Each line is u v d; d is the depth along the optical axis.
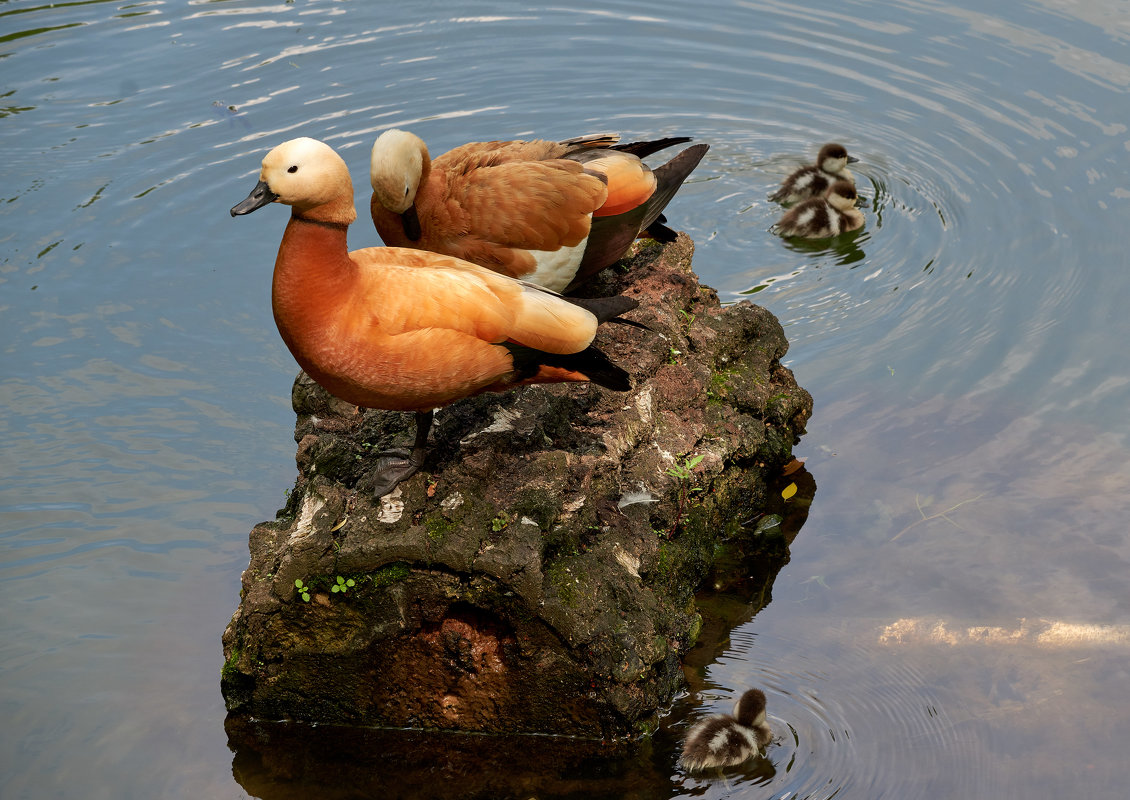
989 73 12.76
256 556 6.43
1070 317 9.51
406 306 5.42
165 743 6.05
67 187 11.21
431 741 6.17
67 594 7.00
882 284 10.18
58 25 13.99
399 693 6.19
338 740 6.18
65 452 8.24
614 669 5.90
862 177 11.59
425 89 12.73
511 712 6.13
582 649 5.89
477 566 5.82
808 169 11.38
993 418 8.45
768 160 11.95
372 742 6.17
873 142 11.98
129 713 6.21
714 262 10.66
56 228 10.71
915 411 8.57
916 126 12.12
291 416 8.64
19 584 7.09
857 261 10.57
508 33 13.82
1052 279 9.98
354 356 5.40
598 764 5.97
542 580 5.87
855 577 7.15
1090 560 7.13
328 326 5.37
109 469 8.07
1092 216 10.70
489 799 5.76
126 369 9.11
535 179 6.98
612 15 14.14
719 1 14.41
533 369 5.84
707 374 7.95
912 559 7.24
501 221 6.88
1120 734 5.98
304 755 6.07
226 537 7.48
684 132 12.23
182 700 6.30
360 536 5.91
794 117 12.38
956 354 9.17
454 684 6.12
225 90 12.70
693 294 8.55
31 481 7.95
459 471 6.17
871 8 14.17
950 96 12.46
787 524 7.66
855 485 7.91
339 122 12.12
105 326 9.59
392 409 5.84
